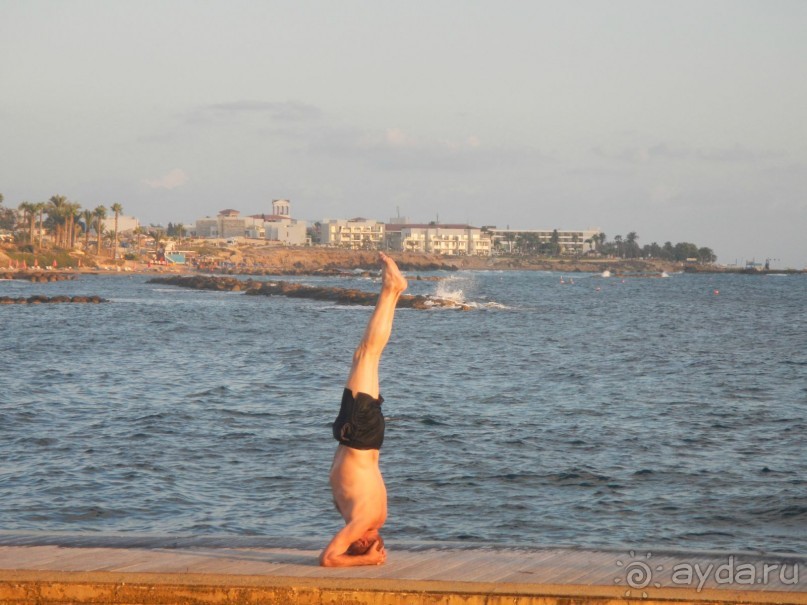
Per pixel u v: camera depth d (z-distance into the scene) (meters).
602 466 16.11
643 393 26.58
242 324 60.41
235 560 6.77
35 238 193.62
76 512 12.69
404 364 35.16
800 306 93.50
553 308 85.25
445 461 16.45
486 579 6.25
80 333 50.62
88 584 6.12
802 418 21.75
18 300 81.69
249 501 13.47
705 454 17.28
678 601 5.86
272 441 18.25
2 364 33.53
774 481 14.97
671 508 13.27
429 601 5.94
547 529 12.14
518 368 34.06
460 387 27.86
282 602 6.04
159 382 28.27
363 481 6.74
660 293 130.75
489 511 13.04
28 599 6.12
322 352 40.59
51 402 23.36
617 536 11.84
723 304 97.25
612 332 55.34
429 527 12.20
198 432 19.14
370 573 6.39
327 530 11.93
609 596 5.88
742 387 28.17
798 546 11.45
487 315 73.44
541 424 20.66
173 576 6.21
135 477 14.86
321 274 193.12
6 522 12.10
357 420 6.70
